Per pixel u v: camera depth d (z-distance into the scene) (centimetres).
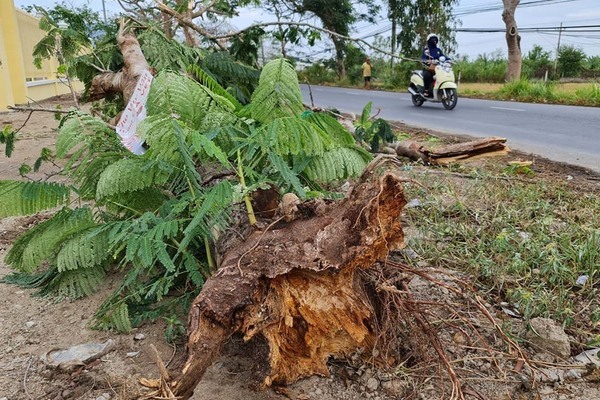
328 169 281
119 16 524
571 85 2002
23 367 235
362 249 185
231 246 223
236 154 267
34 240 279
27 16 1579
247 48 617
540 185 465
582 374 223
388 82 2503
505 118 1039
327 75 3219
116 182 252
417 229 369
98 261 274
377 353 220
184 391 179
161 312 258
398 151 616
